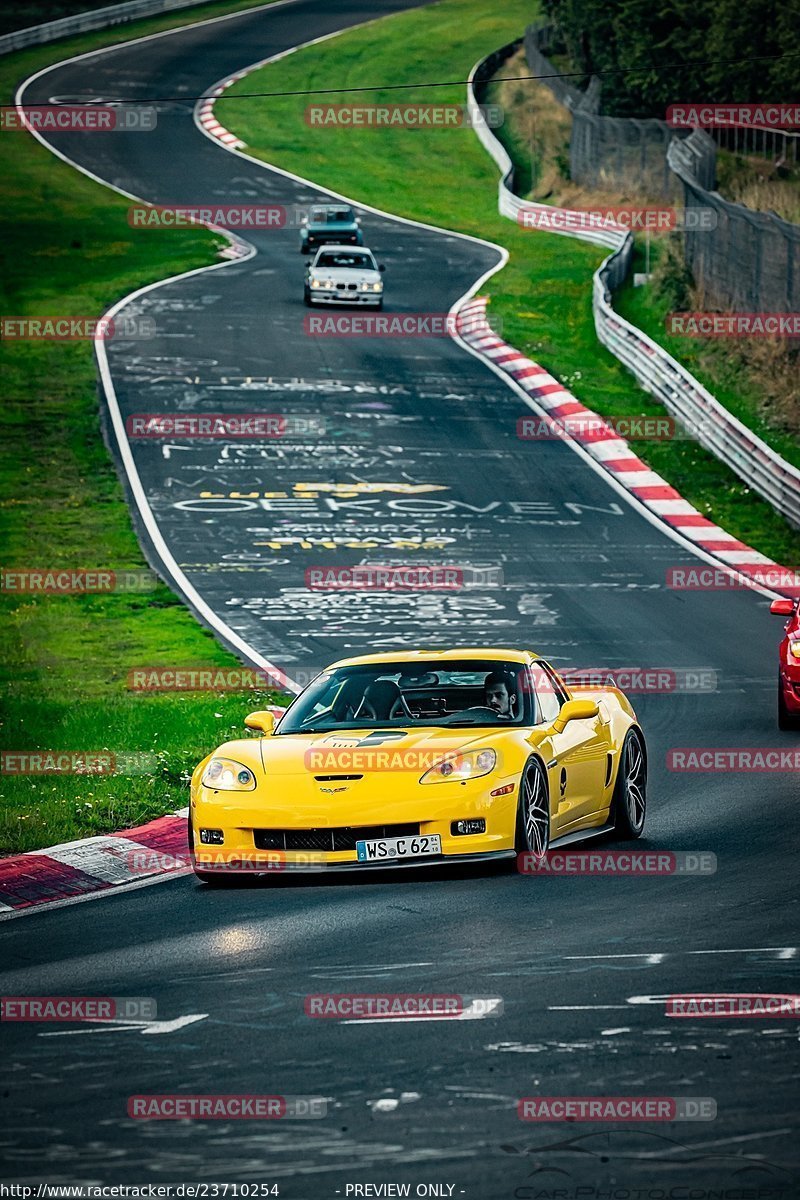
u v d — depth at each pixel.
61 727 62.12
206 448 130.25
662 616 89.69
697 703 69.06
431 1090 23.14
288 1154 20.98
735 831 44.69
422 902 36.16
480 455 129.88
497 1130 21.55
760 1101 22.30
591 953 30.84
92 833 45.53
